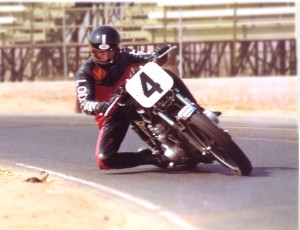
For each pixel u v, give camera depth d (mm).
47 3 100875
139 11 92750
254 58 99312
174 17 100000
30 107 88688
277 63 98938
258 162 39000
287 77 91125
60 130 59031
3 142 51688
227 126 58812
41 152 46000
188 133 33156
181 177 34562
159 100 33469
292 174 34625
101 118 35938
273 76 96312
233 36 98750
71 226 25594
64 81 97812
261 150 43875
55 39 100188
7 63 101500
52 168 39500
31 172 38469
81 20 96312
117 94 33875
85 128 60438
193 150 34156
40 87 95938
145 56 35250
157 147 35719
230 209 27375
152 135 35031
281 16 100625
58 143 50219
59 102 92812
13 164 41281
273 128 58188
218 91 86812
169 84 32969
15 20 102312
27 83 96562
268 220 25609
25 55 100875
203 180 33375
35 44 99688
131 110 35188
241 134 52906
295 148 44656
